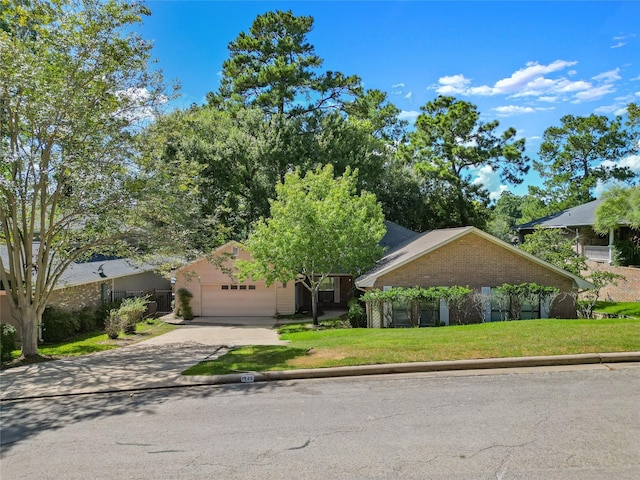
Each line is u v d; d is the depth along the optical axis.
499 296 18.64
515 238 48.03
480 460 4.94
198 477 4.79
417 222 39.31
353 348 10.05
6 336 14.98
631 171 48.09
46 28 12.63
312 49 41.53
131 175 13.61
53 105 12.30
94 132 13.26
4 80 11.67
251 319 26.11
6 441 6.05
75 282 19.66
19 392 8.58
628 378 7.62
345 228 21.22
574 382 7.50
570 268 22.42
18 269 13.57
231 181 30.59
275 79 37.88
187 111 16.91
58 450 5.65
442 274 18.95
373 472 4.77
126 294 26.81
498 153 39.38
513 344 9.50
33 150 12.80
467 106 39.41
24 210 13.52
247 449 5.42
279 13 41.12
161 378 8.87
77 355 14.22
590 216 29.19
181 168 15.10
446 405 6.64
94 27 12.70
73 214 13.38
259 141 31.52
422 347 9.66
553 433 5.56
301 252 20.89
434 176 40.69
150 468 5.03
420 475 4.67
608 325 11.65
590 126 49.25
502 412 6.29
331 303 30.30
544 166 53.84
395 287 18.91
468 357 8.78
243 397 7.45
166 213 14.33
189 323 24.75
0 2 12.55
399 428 5.87
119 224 13.98
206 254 16.42
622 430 5.59
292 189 21.89
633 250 25.97
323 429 5.93
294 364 9.01
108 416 6.86
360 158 33.03
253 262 22.56
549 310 18.84
